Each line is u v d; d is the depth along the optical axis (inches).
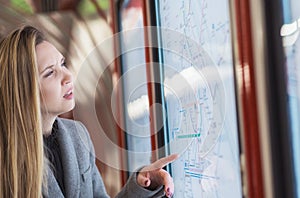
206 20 43.2
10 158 43.0
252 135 32.5
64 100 43.9
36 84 41.7
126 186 47.8
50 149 47.6
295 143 31.4
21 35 42.6
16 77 41.8
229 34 36.9
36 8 87.5
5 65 42.4
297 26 31.5
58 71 43.2
